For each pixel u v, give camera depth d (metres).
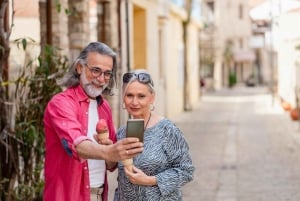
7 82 6.69
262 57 60.47
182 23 26.59
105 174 4.29
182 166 4.21
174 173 4.17
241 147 14.93
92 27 14.07
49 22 10.45
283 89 27.91
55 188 4.06
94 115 4.20
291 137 16.61
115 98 14.27
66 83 4.17
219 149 14.64
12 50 8.10
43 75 7.00
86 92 4.15
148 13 18.83
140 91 4.16
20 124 6.78
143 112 4.20
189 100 28.33
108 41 14.57
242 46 59.00
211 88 48.06
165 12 21.31
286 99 27.06
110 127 4.32
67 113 3.99
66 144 3.87
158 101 20.39
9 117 6.75
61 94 4.11
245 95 40.81
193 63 31.59
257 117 23.39
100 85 4.14
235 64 61.25
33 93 7.02
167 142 4.19
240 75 61.69
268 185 10.15
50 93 7.01
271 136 17.03
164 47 21.67
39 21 9.45
